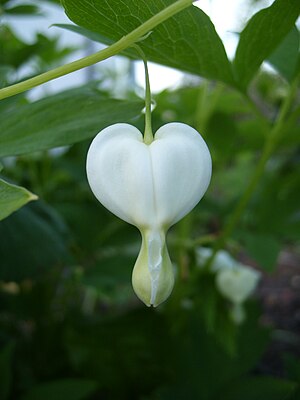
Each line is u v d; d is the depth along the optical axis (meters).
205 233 0.29
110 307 0.27
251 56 0.11
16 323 0.20
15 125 0.10
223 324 0.17
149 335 0.19
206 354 0.17
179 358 0.17
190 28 0.09
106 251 0.20
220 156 0.21
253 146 0.21
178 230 0.19
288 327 0.28
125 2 0.08
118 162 0.07
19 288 0.19
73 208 0.20
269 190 0.20
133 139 0.08
